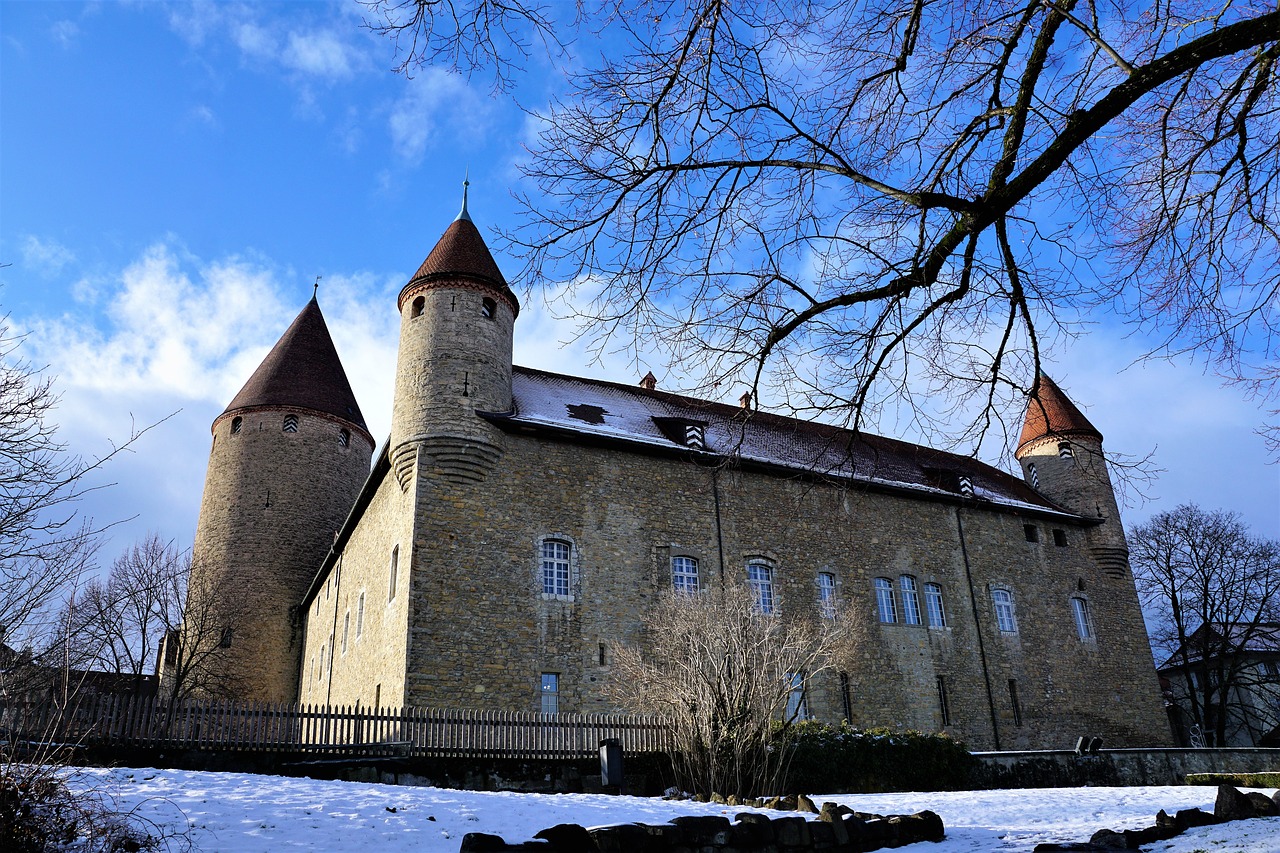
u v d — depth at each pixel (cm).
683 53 596
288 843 730
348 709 1377
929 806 1195
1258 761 2061
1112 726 2697
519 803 970
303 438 3594
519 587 1964
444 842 773
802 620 2256
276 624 3309
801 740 1552
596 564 2075
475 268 2266
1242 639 3406
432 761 1366
